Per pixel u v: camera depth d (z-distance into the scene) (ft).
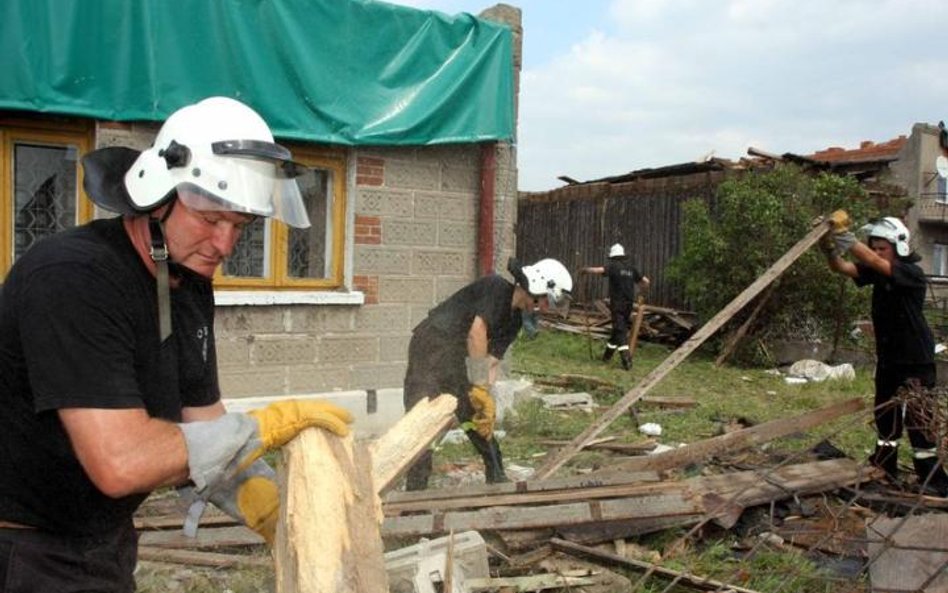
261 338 21.49
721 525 15.25
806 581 13.52
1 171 18.38
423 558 11.84
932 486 18.17
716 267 44.98
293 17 20.76
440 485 18.80
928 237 81.10
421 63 22.88
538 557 13.98
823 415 18.89
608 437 24.30
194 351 6.83
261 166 6.33
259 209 6.24
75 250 5.77
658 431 25.11
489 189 24.71
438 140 23.32
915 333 18.40
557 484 15.88
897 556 12.05
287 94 20.92
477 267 25.00
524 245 70.69
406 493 15.24
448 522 13.97
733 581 13.51
